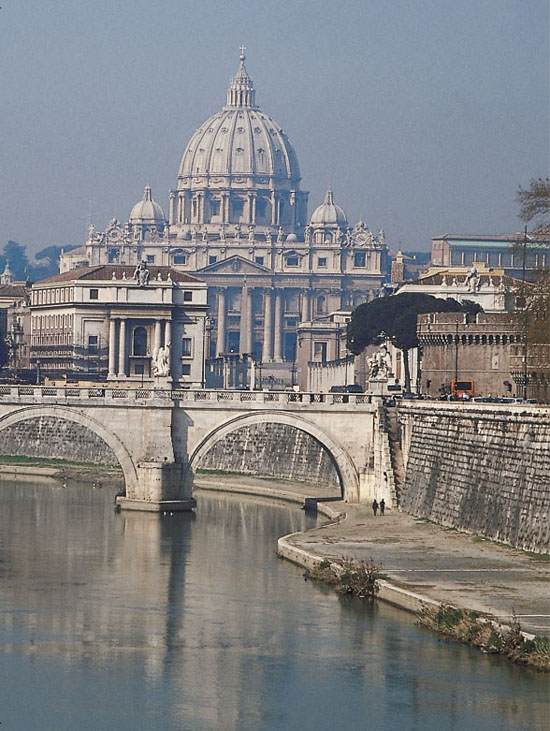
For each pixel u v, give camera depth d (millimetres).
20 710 199750
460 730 192375
